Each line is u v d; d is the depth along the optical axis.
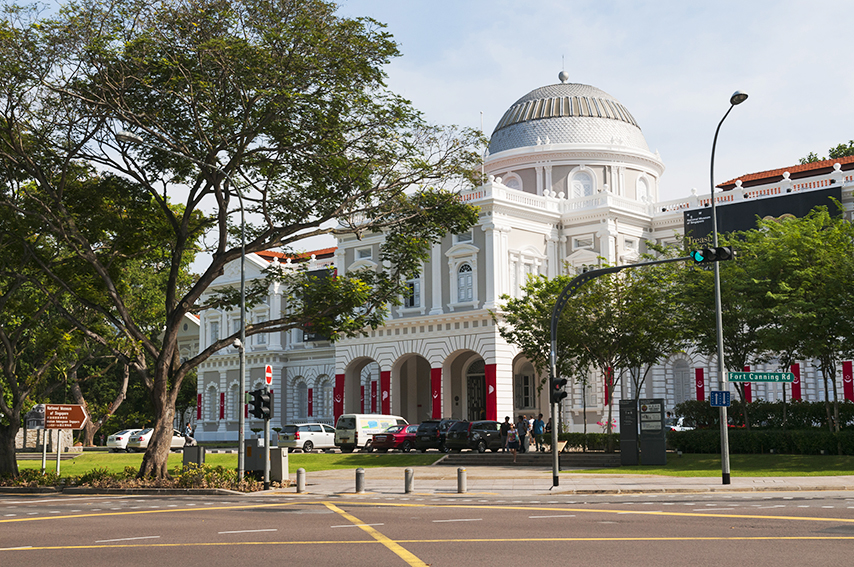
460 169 30.92
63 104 28.08
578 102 68.19
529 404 61.38
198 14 26.83
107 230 32.22
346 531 15.67
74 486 30.78
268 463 29.14
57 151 29.67
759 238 40.12
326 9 27.77
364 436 52.81
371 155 29.91
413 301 60.28
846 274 35.22
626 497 23.89
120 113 27.44
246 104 27.41
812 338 35.94
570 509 19.78
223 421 76.12
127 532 16.14
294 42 26.84
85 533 16.12
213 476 28.91
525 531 15.32
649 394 58.66
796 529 15.09
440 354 57.97
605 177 65.25
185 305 30.86
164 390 30.64
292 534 15.34
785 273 37.62
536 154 65.38
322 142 28.12
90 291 32.97
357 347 63.06
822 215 39.28
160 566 11.91
